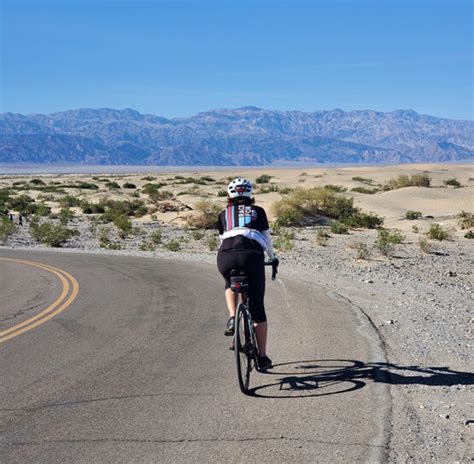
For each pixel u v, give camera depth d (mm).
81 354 7844
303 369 6953
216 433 5051
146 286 14242
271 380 6551
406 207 45906
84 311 11148
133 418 5418
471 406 5750
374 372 6785
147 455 4645
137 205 51469
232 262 6320
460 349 8008
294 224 37219
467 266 20922
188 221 38250
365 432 5043
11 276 17031
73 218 47031
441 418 5422
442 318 10398
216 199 53844
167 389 6254
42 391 6254
